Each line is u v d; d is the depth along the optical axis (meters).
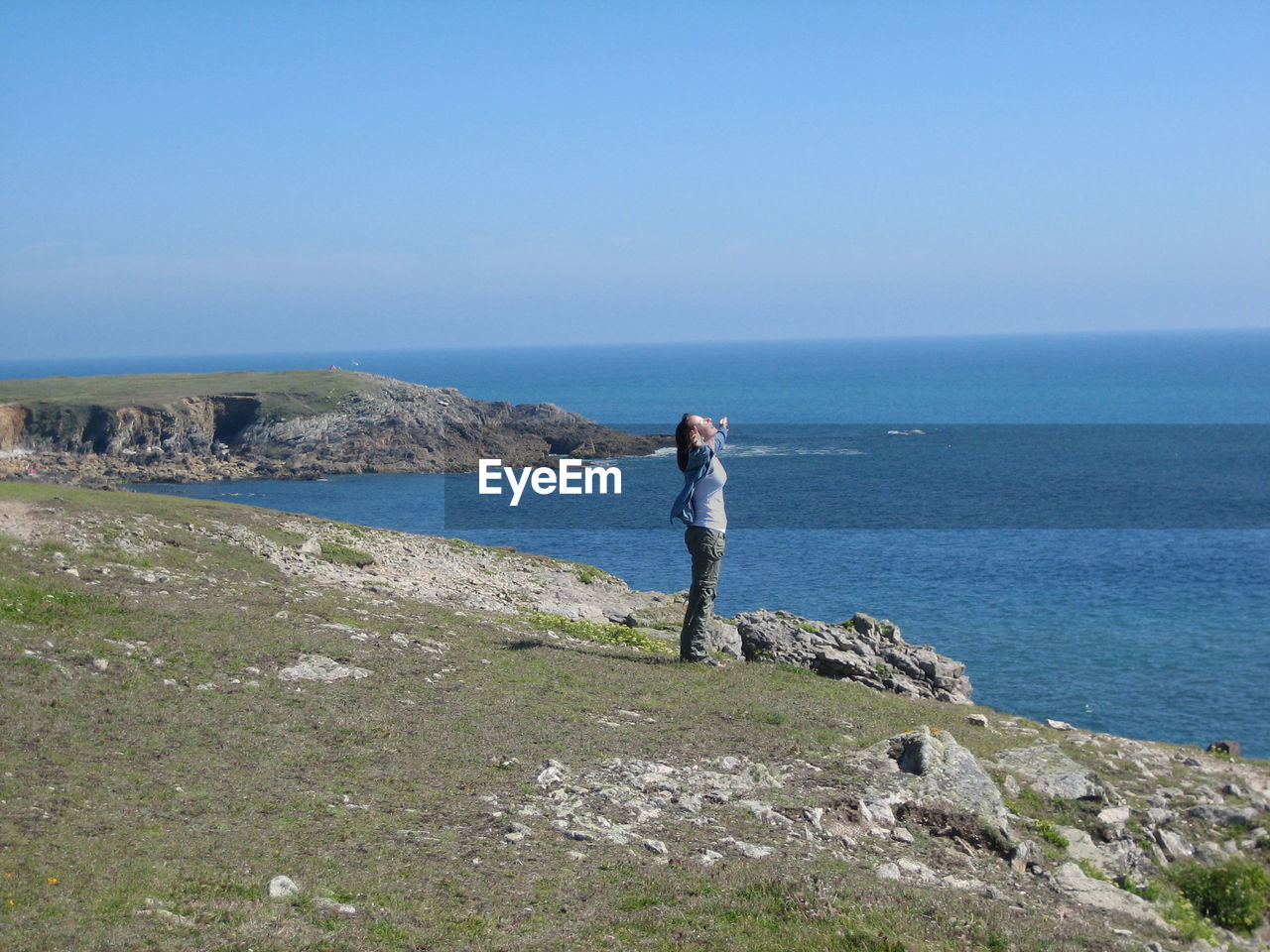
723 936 8.71
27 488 31.75
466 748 14.02
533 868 9.98
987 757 17.03
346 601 24.33
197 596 21.48
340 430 146.50
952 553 76.56
